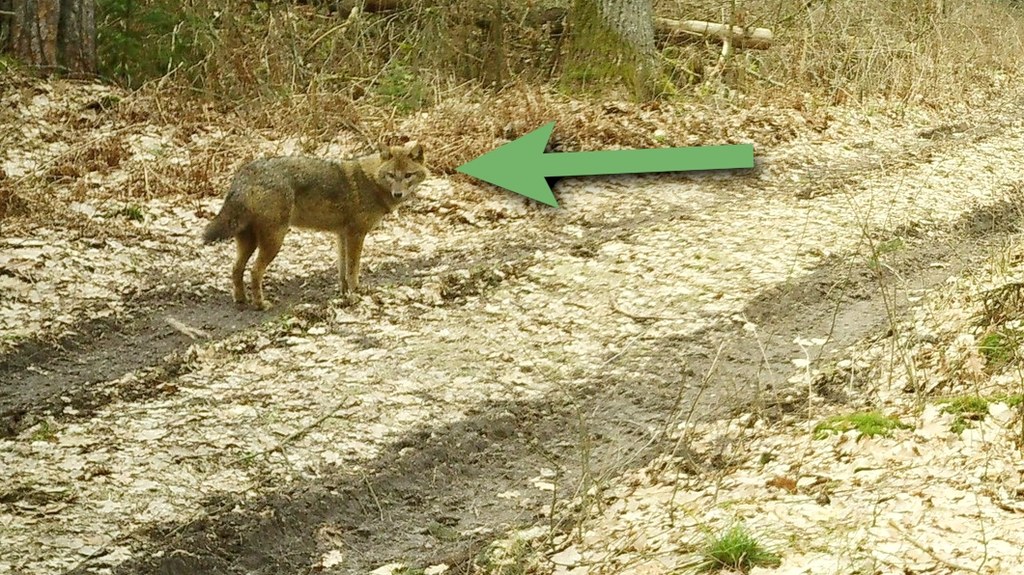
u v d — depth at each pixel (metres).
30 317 8.35
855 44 17.73
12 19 13.00
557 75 16.06
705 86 16.16
